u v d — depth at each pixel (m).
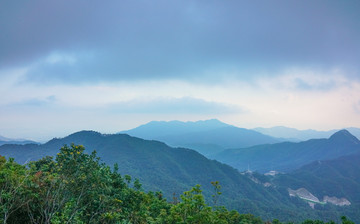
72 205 11.15
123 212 15.87
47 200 10.30
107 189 12.90
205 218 16.66
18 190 10.12
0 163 13.32
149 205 25.86
